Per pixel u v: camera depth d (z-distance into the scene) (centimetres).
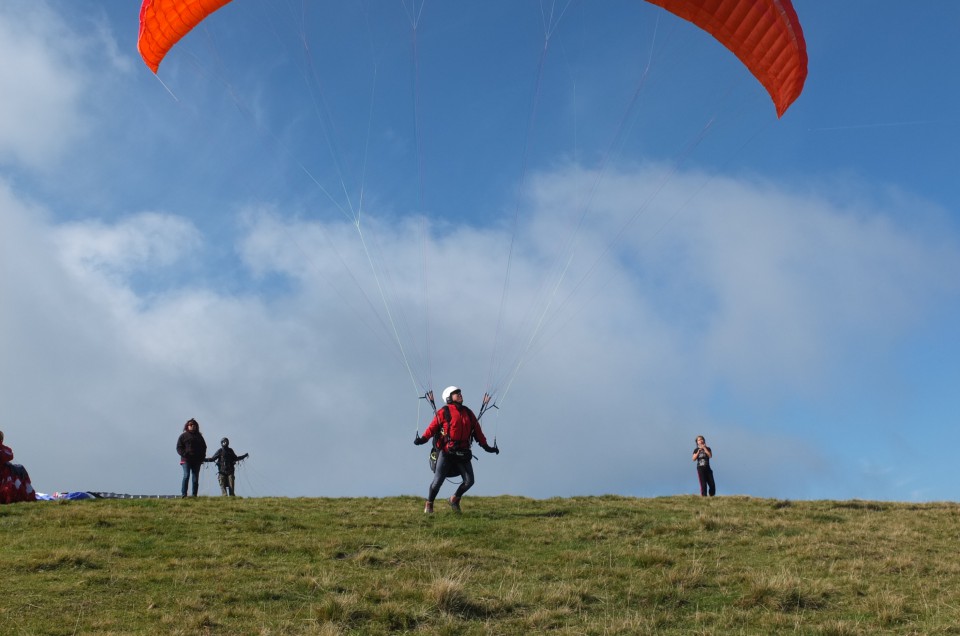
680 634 941
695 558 1272
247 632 905
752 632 944
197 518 1542
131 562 1186
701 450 2309
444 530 1446
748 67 1806
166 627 910
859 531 1523
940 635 924
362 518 1565
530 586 1109
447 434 1593
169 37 1828
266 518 1570
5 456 1814
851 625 950
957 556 1323
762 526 1528
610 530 1466
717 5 1698
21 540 1336
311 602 1018
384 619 947
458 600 1007
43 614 944
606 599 1060
